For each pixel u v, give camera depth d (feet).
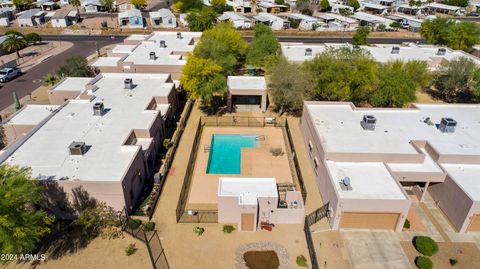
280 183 125.90
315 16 408.26
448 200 108.88
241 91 172.35
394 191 103.60
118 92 164.76
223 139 155.94
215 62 186.60
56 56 266.98
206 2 441.27
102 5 412.36
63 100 169.99
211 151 146.72
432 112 150.10
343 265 92.99
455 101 196.44
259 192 105.81
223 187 107.76
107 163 110.93
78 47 292.40
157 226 104.83
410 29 366.84
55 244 97.86
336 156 115.55
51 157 113.09
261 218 105.81
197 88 160.04
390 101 168.25
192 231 103.50
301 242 100.48
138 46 234.99
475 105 154.30
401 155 114.83
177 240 100.17
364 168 114.11
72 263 91.97
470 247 98.78
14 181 84.48
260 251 97.19
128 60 204.44
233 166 137.59
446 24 285.43
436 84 199.21
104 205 102.99
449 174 108.99
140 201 115.55
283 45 241.14
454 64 189.57
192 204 114.62
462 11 453.58
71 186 100.83
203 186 123.65
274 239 101.45
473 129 135.95
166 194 118.52
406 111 149.38
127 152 116.98
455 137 129.70
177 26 364.99
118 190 101.65
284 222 106.73
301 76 164.76
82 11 421.59
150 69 196.54
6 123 140.15
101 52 276.21
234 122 168.76
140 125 134.00
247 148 148.66
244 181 110.83
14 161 110.32
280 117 174.91
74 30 339.98
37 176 103.19
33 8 426.51
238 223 105.70
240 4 427.33
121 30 342.03
